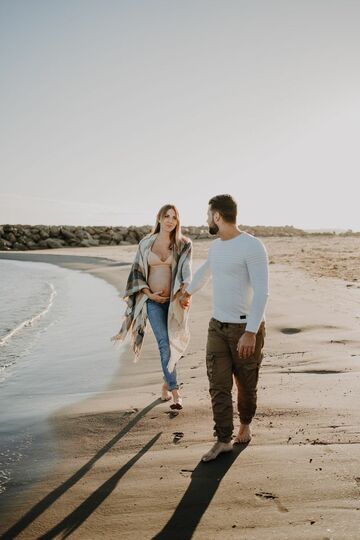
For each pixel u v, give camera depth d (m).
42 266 28.36
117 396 5.00
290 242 41.94
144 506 2.80
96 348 7.46
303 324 7.72
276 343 6.61
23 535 2.61
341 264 19.69
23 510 2.86
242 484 2.92
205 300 10.98
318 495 2.72
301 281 13.70
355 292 11.26
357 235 61.38
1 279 20.55
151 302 4.78
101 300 13.12
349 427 3.58
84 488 3.06
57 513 2.80
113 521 2.68
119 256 32.91
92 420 4.26
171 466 3.26
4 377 6.11
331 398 4.21
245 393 3.46
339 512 2.53
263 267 3.28
